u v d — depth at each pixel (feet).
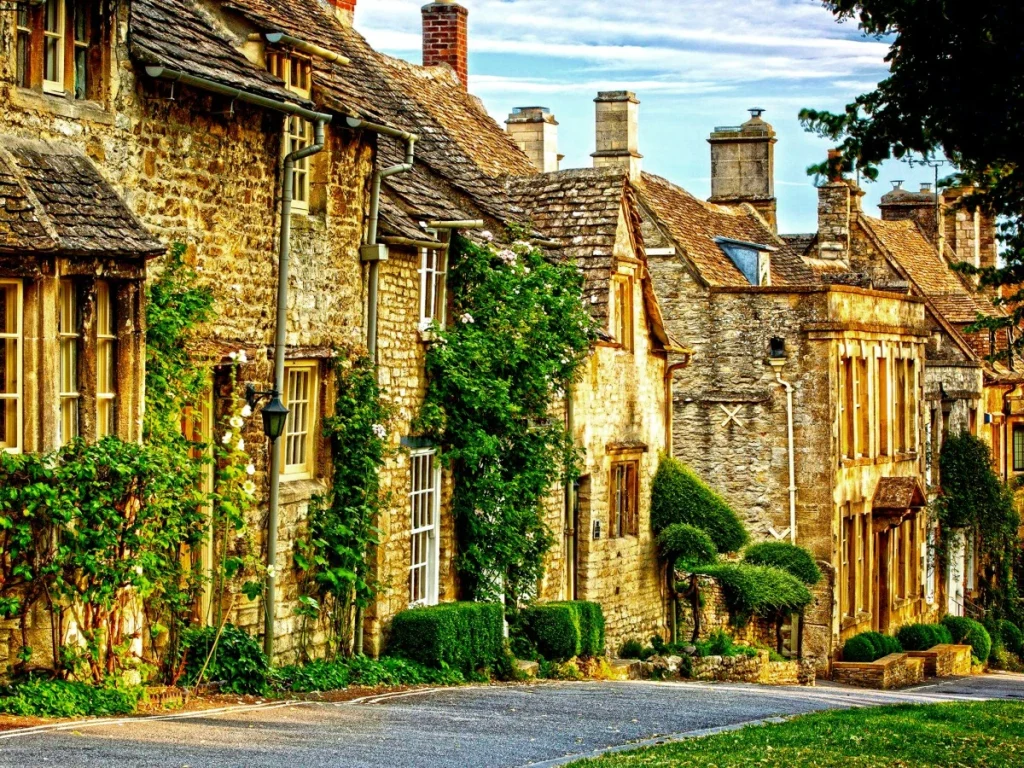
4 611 49.55
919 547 149.38
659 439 109.50
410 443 77.36
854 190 170.30
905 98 60.64
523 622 86.84
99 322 53.52
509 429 82.64
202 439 61.93
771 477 125.90
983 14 57.72
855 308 129.80
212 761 44.27
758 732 59.21
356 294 71.97
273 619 65.51
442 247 79.41
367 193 72.64
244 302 63.46
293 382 68.85
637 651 100.99
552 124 131.44
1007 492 161.99
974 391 162.61
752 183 155.22
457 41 118.01
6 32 50.93
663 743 54.95
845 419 129.70
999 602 162.40
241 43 65.82
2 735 45.98
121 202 54.29
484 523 82.74
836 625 124.47
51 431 50.37
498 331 81.71
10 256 49.06
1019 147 60.08
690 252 127.75
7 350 50.14
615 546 101.55
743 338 126.62
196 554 61.36
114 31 55.93
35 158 51.90
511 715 60.85
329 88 70.38
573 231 99.81
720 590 112.06
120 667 54.60
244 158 63.36
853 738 58.49
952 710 72.18
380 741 50.98
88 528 51.65
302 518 68.59
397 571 75.41
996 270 75.77
